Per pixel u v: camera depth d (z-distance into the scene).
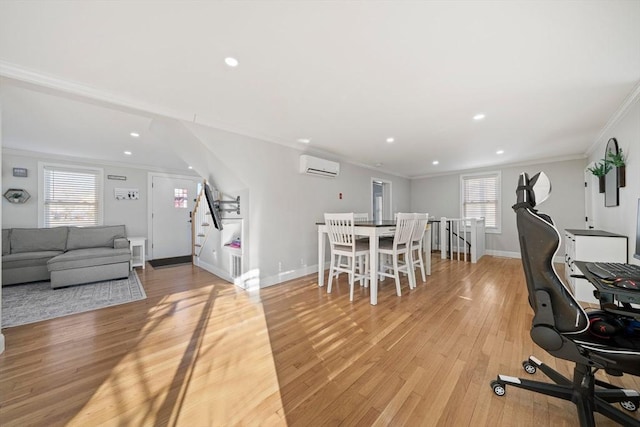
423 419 1.18
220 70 1.83
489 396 1.32
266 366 1.59
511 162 5.09
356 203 5.11
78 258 3.38
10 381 1.44
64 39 1.48
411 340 1.90
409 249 3.19
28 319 2.29
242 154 3.12
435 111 2.56
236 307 2.59
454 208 6.17
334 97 2.25
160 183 5.31
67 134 3.15
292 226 3.74
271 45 1.55
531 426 1.14
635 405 1.21
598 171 3.12
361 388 1.39
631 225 2.43
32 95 2.11
